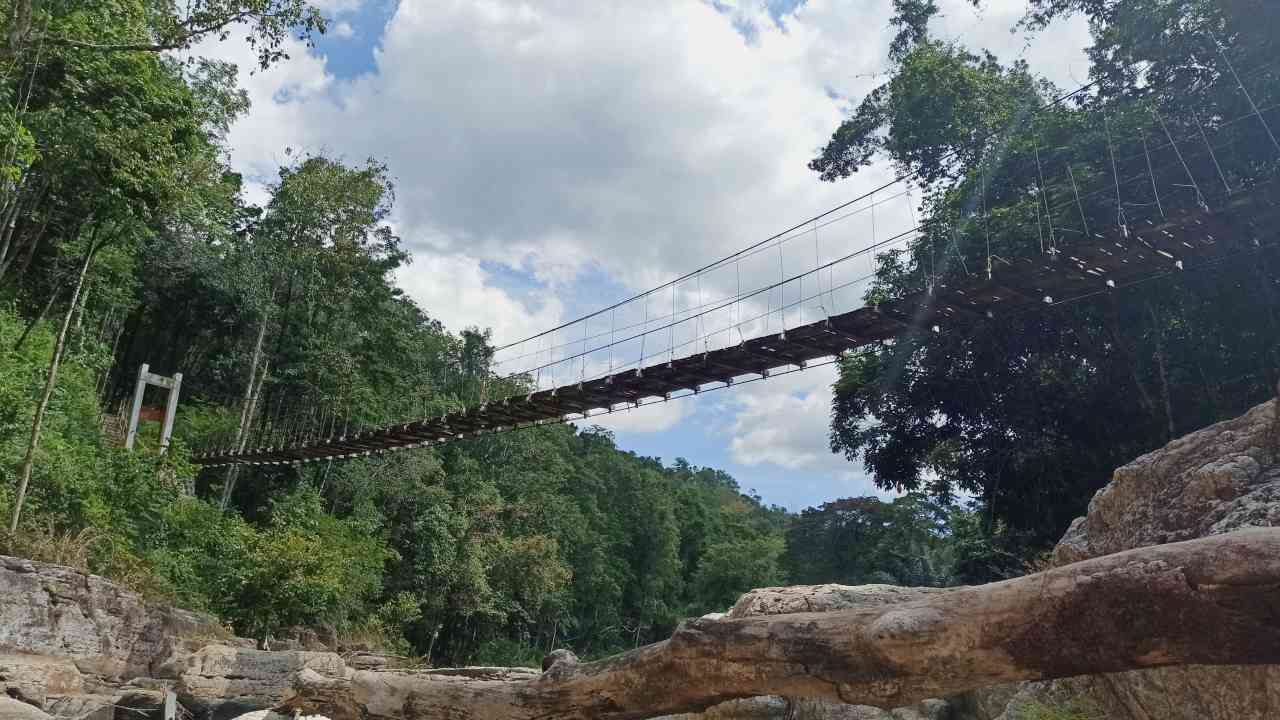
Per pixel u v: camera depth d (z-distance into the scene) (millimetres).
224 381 34875
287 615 20172
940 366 18234
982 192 17250
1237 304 13586
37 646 12617
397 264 36406
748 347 14617
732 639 3834
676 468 113688
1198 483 4789
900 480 20344
